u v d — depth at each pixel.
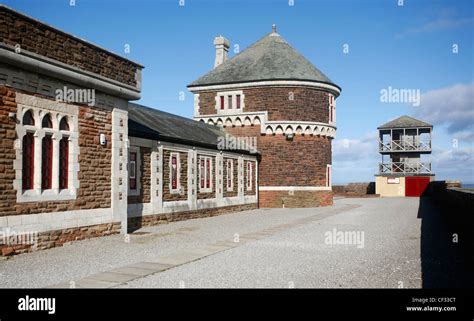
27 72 11.95
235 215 25.98
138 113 23.12
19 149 11.64
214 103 34.19
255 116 32.75
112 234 15.41
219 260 11.42
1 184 11.11
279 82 32.28
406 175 50.94
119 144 15.81
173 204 21.39
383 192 51.59
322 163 33.41
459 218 17.61
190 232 17.33
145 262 10.98
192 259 11.45
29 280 8.94
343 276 9.61
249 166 31.17
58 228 12.97
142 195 18.97
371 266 10.73
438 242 14.80
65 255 11.70
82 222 13.98
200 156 24.47
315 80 32.66
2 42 10.84
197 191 23.92
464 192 16.95
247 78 33.31
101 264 10.63
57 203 12.98
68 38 13.19
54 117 12.98
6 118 11.29
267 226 19.73
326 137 33.84
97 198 14.73
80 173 13.96
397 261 11.39
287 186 32.44
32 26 11.86
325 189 33.53
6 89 11.30
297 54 36.12
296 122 32.31
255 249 13.25
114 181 15.52
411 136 52.38
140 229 18.14
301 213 27.27
